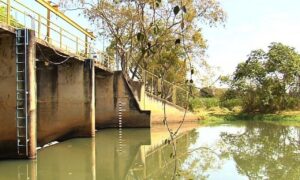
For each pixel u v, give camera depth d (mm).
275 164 16906
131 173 15445
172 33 31641
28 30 16359
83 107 25047
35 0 19016
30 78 16312
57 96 24672
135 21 34531
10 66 16500
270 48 44719
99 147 22031
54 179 13969
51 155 19094
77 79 24984
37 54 21344
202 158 18375
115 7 35438
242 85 45250
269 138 26219
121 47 34344
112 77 31453
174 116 34719
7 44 16516
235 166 16438
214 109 48531
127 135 27484
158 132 29281
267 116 42656
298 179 14109
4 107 16422
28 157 16391
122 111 31344
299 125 35562
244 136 27234
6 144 16359
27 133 16250
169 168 16172
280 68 43625
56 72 24828
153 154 19844
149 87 33688
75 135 25266
